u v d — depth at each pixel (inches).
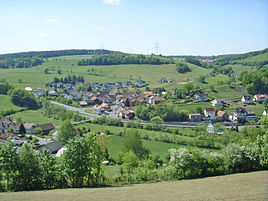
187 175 1697.8
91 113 5679.1
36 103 6023.6
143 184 1550.2
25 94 5959.6
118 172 1956.2
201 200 987.9
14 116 5032.0
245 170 1765.5
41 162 1478.8
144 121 4594.0
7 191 1371.8
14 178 1425.9
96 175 1582.2
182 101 5723.4
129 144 2573.8
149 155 2682.1
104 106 6210.6
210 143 3090.6
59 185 1497.3
